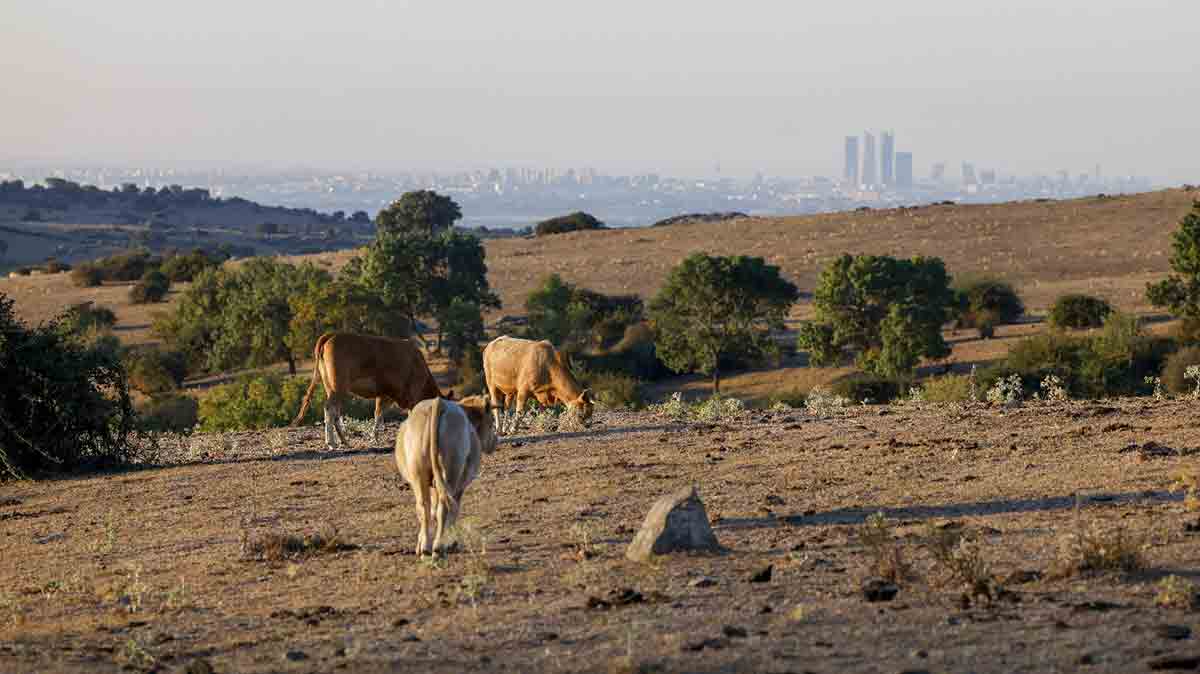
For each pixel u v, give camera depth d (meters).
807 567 13.48
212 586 15.19
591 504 19.50
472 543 16.38
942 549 12.56
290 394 66.25
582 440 28.44
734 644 10.38
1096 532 13.57
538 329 117.75
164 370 109.50
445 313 115.50
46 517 22.52
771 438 26.94
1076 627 10.21
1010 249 165.25
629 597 12.39
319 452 29.17
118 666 11.29
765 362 110.31
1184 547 13.11
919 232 181.25
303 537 17.80
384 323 116.19
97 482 26.88
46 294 169.75
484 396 18.06
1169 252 155.50
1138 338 85.06
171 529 20.12
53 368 28.34
